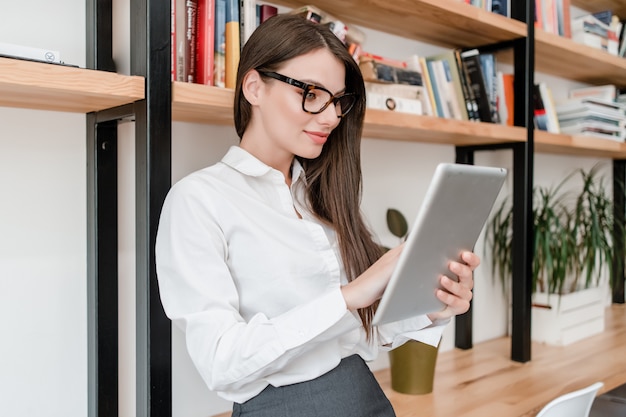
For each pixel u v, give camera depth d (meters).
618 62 2.45
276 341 0.84
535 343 2.27
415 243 0.77
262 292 0.97
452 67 1.88
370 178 1.87
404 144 1.98
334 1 1.59
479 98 1.93
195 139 1.48
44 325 1.25
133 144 1.37
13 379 1.21
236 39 1.29
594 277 2.95
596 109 2.42
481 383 1.77
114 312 1.30
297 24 1.02
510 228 2.33
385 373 1.89
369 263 1.15
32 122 1.22
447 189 0.77
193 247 0.92
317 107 1.01
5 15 1.19
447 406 1.57
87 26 1.30
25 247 1.22
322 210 1.15
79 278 1.30
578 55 2.26
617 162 3.15
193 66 1.25
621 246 3.04
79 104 1.14
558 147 2.30
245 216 0.97
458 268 0.90
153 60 1.04
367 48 1.86
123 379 1.37
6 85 0.92
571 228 2.76
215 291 0.90
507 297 2.38
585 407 1.27
